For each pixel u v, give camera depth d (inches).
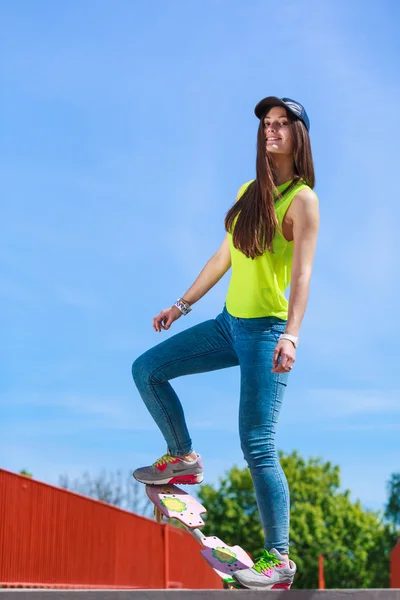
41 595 117.0
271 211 146.7
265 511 144.7
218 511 2059.5
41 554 473.4
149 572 711.7
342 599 117.5
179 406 159.2
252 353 148.3
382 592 117.1
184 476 160.4
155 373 157.0
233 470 2106.3
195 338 156.8
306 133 151.6
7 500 431.8
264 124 151.7
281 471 147.1
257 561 144.5
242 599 118.2
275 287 149.3
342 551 2112.5
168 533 779.4
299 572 2086.6
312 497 2193.7
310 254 144.3
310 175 151.4
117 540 627.5
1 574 416.5
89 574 555.2
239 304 150.7
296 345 141.0
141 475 159.3
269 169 148.9
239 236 148.7
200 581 946.7
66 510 520.1
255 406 146.7
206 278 166.2
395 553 636.7
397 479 2504.9
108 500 1856.5
